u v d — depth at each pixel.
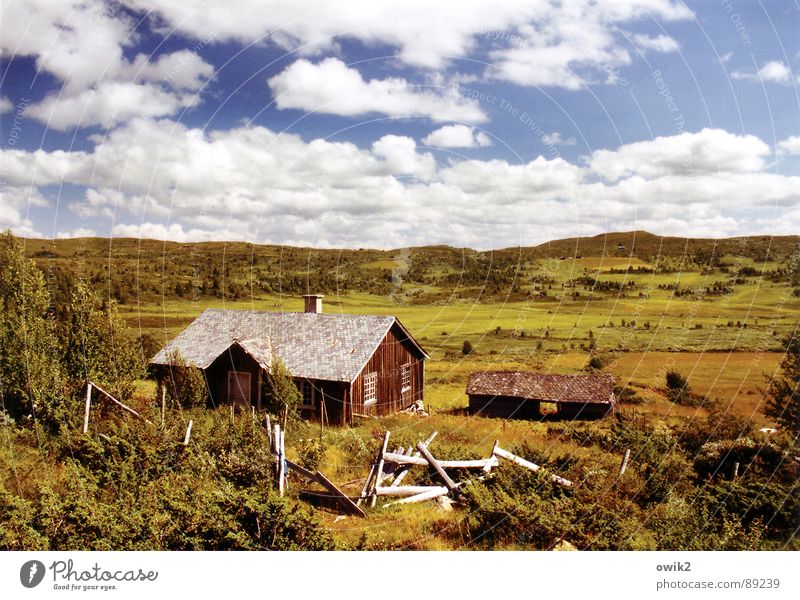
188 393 21.39
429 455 12.70
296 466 11.69
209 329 30.00
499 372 36.50
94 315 18.47
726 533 9.59
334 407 24.86
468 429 24.25
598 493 11.34
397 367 30.09
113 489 9.94
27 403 15.38
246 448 11.86
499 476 11.98
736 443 13.67
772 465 12.67
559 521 9.80
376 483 11.82
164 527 8.49
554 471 13.02
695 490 11.82
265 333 28.86
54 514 8.30
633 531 9.88
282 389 22.36
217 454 12.07
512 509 10.12
